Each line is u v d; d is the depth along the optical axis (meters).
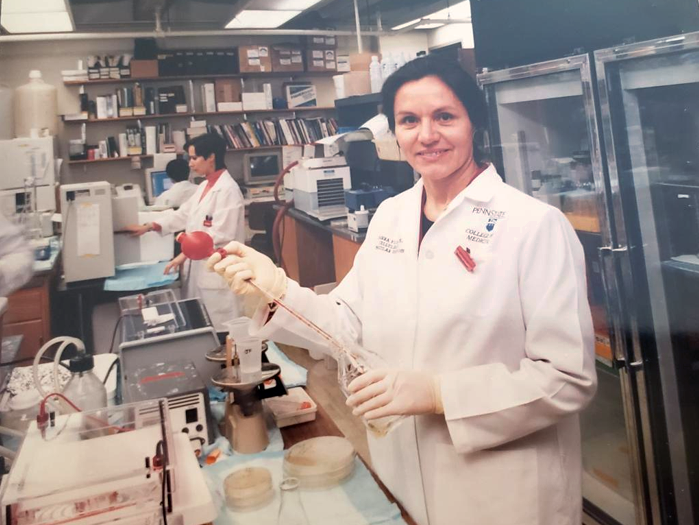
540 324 0.97
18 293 1.85
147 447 0.86
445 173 1.14
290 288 1.11
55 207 1.94
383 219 1.23
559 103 1.72
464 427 0.95
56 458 0.84
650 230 1.46
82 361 1.19
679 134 1.44
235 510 0.92
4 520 0.74
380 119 1.83
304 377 1.41
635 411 1.54
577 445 1.11
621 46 1.36
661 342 1.51
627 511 1.65
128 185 1.97
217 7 1.91
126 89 1.93
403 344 1.10
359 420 1.32
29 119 1.92
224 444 1.13
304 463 1.01
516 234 1.02
